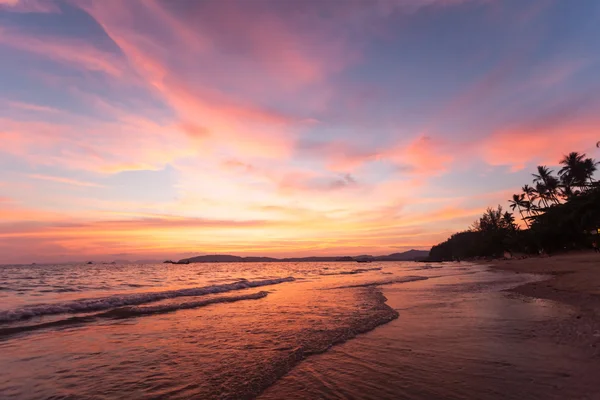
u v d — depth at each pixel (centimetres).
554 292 1412
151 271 5541
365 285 2261
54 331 826
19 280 3019
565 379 459
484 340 682
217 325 892
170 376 514
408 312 1059
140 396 441
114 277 3578
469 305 1164
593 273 2244
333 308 1177
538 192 7356
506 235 8681
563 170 6512
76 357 611
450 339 700
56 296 1658
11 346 684
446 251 16175
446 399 412
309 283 2548
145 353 635
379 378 492
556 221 6081
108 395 445
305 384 475
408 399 418
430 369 521
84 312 1142
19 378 505
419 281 2536
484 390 434
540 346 620
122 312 1084
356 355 608
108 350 657
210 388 466
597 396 403
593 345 605
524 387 437
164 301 1396
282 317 1004
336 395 435
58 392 454
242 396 439
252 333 796
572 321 815
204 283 2633
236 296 1557
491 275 3050
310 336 757
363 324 878
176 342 718
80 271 5394
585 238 5678
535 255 6950
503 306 1109
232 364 568
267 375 513
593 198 5391
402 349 640
